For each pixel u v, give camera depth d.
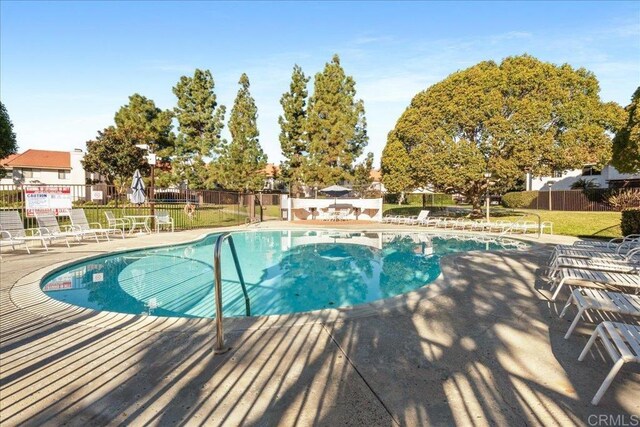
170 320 4.25
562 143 17.72
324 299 7.16
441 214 26.11
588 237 13.18
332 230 16.42
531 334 3.88
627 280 4.98
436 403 2.55
